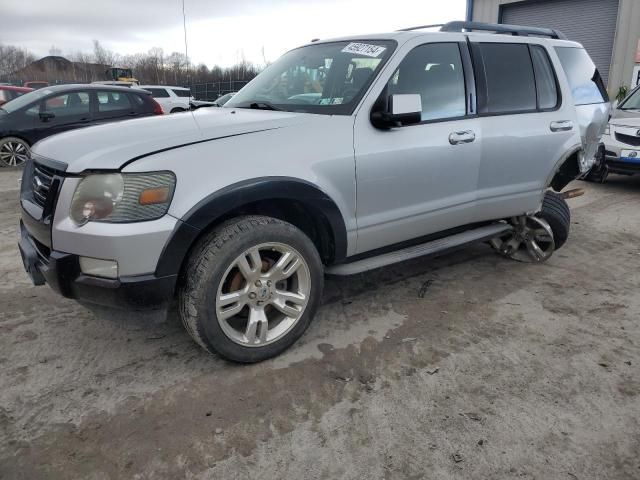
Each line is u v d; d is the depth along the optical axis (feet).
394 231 10.94
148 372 9.14
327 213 9.50
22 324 10.78
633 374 9.20
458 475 6.86
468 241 12.34
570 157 14.62
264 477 6.82
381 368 9.34
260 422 7.86
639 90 27.99
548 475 6.86
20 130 30.12
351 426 7.79
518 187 13.04
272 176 8.67
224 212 8.26
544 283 13.44
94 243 7.65
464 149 11.53
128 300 7.86
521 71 13.05
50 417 7.91
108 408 8.14
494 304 12.11
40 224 8.30
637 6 45.70
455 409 8.20
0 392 8.49
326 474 6.88
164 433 7.60
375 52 10.89
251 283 8.89
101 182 7.72
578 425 7.83
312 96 10.98
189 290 8.36
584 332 10.77
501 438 7.54
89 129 9.55
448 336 10.55
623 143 24.91
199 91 84.12
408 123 10.20
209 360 9.52
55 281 8.05
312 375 9.09
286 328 9.50
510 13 56.54
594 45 50.39
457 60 11.69
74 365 9.33
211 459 7.11
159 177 7.80
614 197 24.34
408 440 7.50
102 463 7.01
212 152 8.36
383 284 13.23
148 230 7.70
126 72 103.19
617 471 6.93
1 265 14.11
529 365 9.48
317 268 9.61
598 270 14.47
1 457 7.08
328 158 9.41
